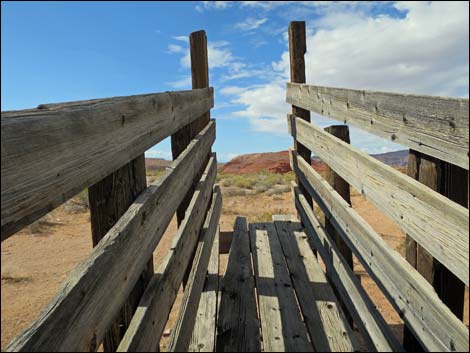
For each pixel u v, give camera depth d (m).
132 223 1.57
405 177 1.98
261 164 45.31
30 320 5.29
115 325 1.90
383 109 2.27
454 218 1.53
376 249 2.41
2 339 4.81
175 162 2.66
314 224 4.30
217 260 4.11
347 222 3.04
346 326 2.79
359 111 2.71
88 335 1.13
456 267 1.53
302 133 4.86
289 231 5.24
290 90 5.54
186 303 2.41
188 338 2.29
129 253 1.53
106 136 1.43
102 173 1.38
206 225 3.86
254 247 4.63
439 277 2.00
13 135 0.87
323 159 3.76
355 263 7.18
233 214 11.40
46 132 1.01
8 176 0.85
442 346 1.67
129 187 1.90
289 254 4.37
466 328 1.49
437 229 1.67
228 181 19.52
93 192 1.86
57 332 0.96
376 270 2.44
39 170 0.97
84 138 1.23
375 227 9.44
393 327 4.82
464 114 1.48
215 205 4.62
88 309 1.14
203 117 4.96
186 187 2.93
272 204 13.27
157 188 2.03
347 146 2.97
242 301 3.26
